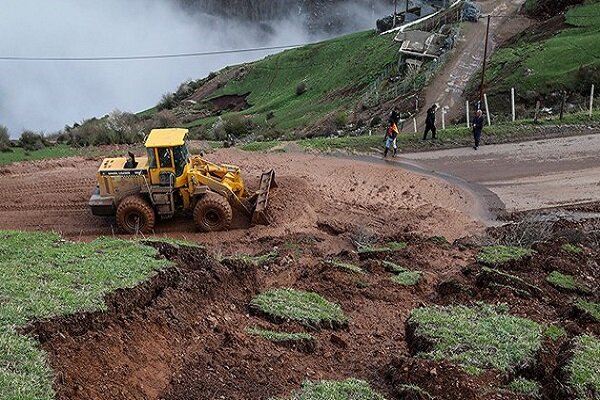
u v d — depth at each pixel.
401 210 17.42
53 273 8.40
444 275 12.23
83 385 6.31
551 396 7.45
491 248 13.12
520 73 34.22
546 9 47.38
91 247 9.87
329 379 7.69
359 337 9.30
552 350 8.56
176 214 15.74
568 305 10.47
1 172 19.42
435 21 53.88
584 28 39.81
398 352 8.76
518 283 10.98
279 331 8.81
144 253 9.52
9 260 9.02
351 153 22.05
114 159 15.94
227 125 39.88
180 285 8.82
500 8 50.56
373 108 39.00
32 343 6.52
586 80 31.48
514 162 20.73
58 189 18.06
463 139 22.86
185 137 15.43
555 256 12.90
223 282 9.59
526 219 16.34
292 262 12.12
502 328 8.97
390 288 11.29
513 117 25.62
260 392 7.11
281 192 17.89
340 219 16.67
